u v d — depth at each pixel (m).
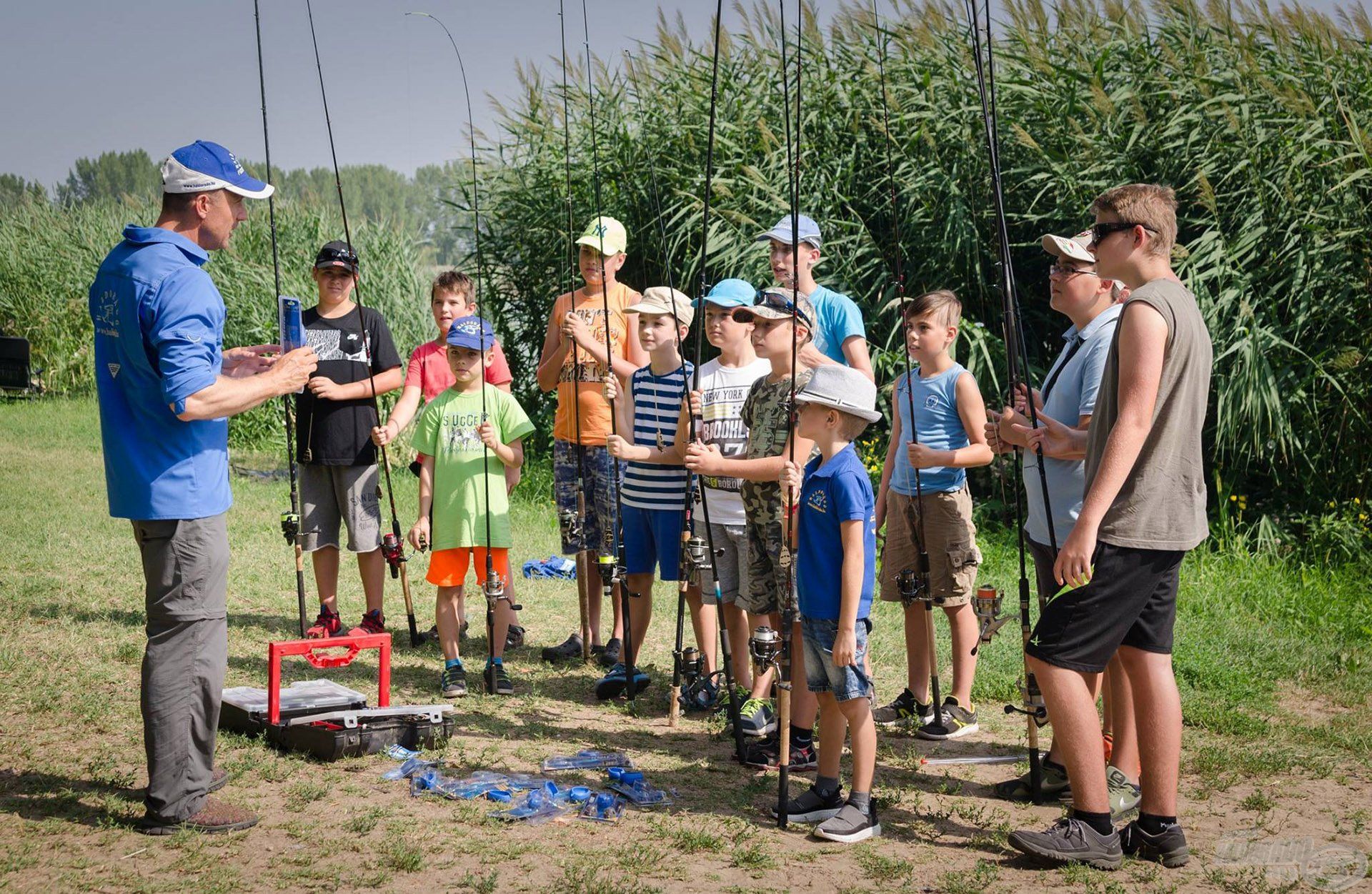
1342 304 7.67
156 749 3.27
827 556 3.53
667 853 3.29
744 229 9.41
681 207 9.80
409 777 3.83
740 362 4.71
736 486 4.63
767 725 4.45
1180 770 4.17
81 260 16.17
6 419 13.16
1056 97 8.85
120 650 5.01
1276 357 7.70
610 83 10.67
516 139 11.19
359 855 3.18
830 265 9.11
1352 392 7.54
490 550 4.87
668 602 6.64
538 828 3.44
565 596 6.74
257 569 6.95
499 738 4.32
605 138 10.55
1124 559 3.22
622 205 10.38
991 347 8.54
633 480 5.00
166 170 3.37
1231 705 4.90
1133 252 3.37
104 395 3.30
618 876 3.11
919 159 9.05
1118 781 3.75
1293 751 4.34
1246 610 6.42
